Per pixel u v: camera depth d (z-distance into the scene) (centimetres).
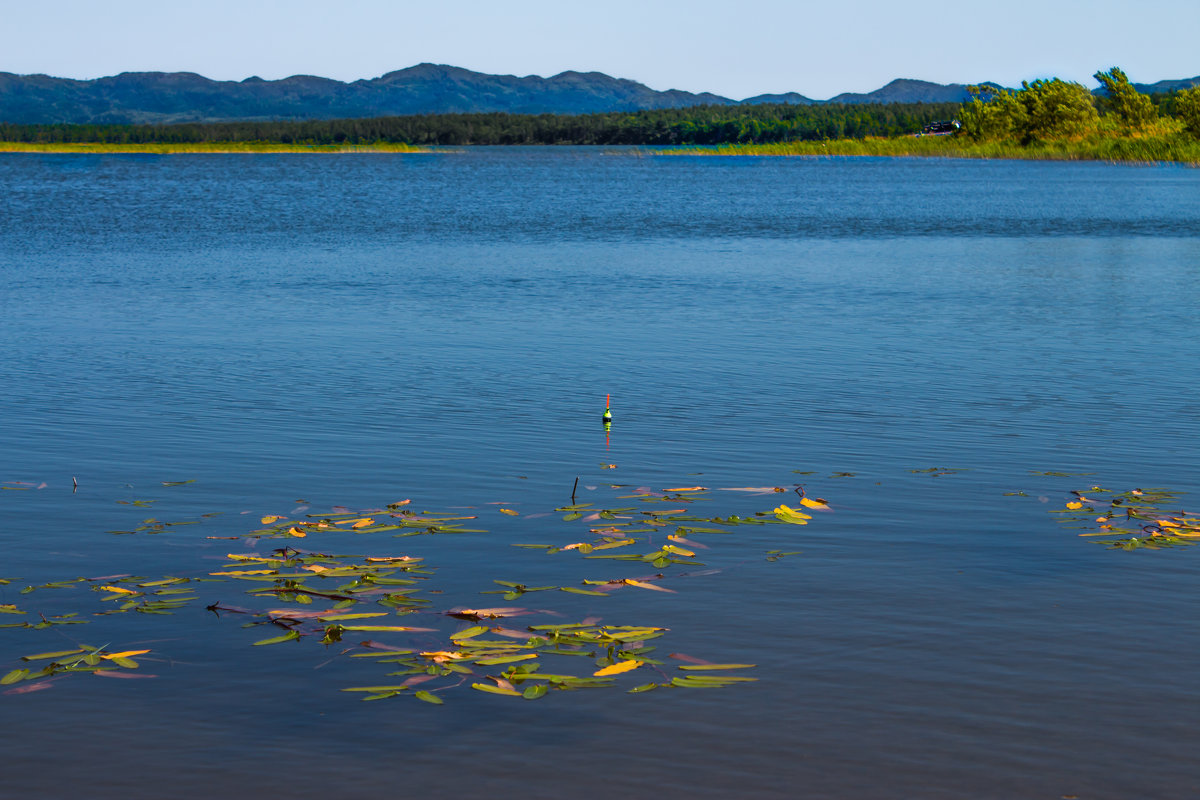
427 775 603
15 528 1002
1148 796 582
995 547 952
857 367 1775
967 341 2023
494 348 1945
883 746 629
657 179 11106
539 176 12006
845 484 1142
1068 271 3183
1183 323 2233
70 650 754
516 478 1166
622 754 623
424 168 14675
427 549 948
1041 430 1373
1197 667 724
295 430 1366
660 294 2673
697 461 1234
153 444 1299
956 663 730
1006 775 601
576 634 765
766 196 7812
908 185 9206
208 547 956
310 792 588
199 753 625
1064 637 769
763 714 664
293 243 4147
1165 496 1092
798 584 866
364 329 2144
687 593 848
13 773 605
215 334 2081
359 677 714
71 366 1770
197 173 12712
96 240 4266
